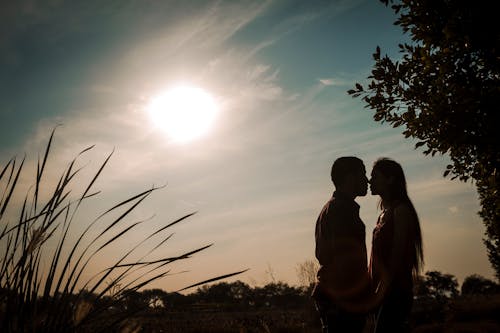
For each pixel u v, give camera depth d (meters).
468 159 5.31
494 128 4.51
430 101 4.74
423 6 4.80
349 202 3.46
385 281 3.28
